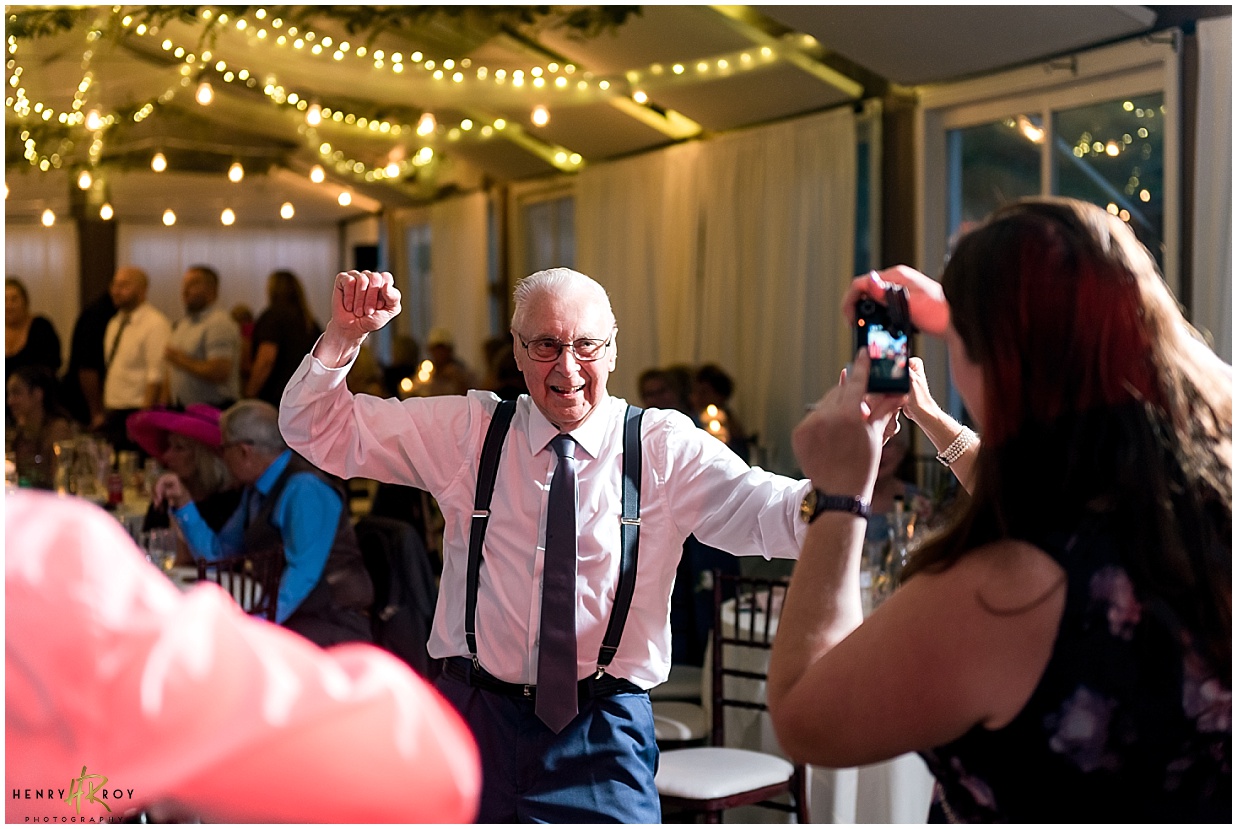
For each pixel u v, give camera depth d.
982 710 1.08
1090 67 5.25
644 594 2.12
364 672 0.61
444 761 0.60
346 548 3.67
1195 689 1.07
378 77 8.82
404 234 13.58
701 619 4.47
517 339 2.18
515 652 2.10
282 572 3.67
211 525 4.11
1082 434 1.12
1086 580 1.08
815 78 6.70
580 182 9.58
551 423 2.18
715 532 2.15
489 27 7.51
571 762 2.05
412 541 4.02
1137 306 1.13
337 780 0.59
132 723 0.57
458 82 8.72
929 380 6.29
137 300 7.93
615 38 7.35
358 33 8.05
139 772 0.57
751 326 7.50
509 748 2.07
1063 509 1.11
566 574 2.07
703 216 8.10
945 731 1.09
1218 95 4.57
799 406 7.07
